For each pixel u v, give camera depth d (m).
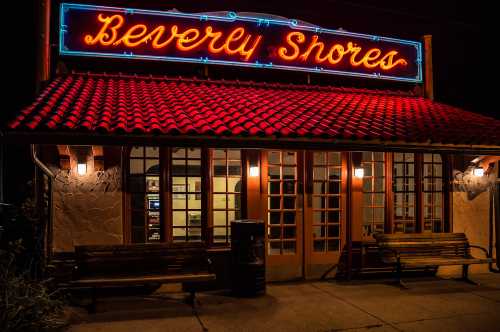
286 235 8.56
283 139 6.80
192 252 7.09
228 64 9.30
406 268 8.80
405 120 8.61
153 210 8.02
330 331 5.75
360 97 10.27
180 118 7.00
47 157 7.22
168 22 9.01
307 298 7.19
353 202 8.55
